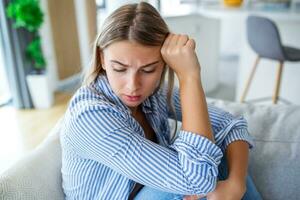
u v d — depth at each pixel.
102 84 0.79
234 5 3.18
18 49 2.96
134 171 0.70
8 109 3.13
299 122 1.12
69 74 3.73
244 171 0.86
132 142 0.70
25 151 2.42
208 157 0.70
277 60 2.33
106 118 0.70
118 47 0.68
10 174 0.80
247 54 2.79
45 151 0.94
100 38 0.72
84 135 0.71
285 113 1.17
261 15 2.57
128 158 0.69
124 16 0.69
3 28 2.89
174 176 0.69
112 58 0.69
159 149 0.70
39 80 3.05
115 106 0.75
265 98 2.79
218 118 0.96
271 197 1.05
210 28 3.01
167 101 0.95
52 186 0.87
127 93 0.73
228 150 0.90
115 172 0.80
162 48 0.73
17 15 2.79
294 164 1.03
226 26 4.54
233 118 0.98
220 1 3.61
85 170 0.81
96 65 0.79
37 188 0.82
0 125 2.83
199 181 0.69
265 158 1.06
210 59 3.19
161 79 0.84
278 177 1.04
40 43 3.13
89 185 0.82
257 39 2.38
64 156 0.84
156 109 0.93
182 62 0.74
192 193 0.71
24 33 3.00
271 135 1.09
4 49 2.96
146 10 0.71
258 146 1.08
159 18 0.72
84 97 0.76
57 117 2.95
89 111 0.70
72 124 0.73
